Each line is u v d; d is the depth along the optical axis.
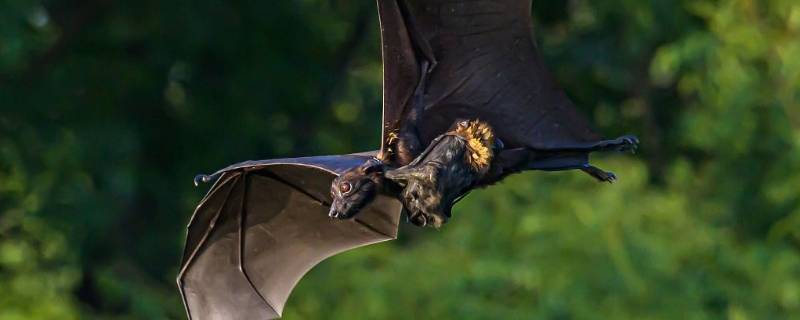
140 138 19.89
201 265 8.90
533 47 8.12
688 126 17.91
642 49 19.39
